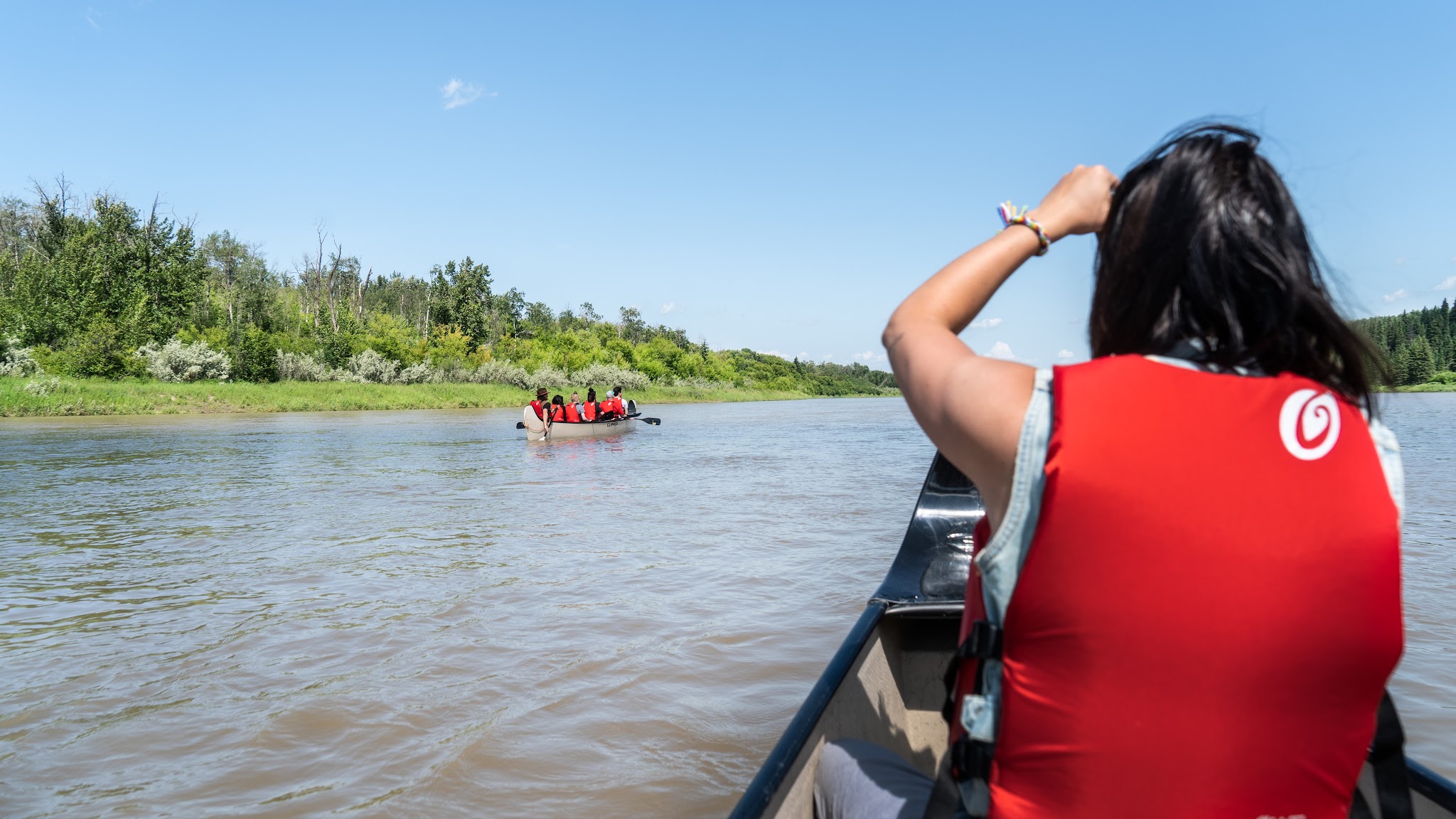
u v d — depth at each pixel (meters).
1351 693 0.80
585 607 4.85
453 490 9.90
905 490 9.77
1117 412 0.79
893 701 2.28
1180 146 0.92
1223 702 0.78
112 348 35.50
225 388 35.44
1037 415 0.81
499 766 2.99
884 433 21.42
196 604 5.01
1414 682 3.43
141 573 5.79
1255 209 0.84
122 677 3.85
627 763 3.00
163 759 3.07
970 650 0.91
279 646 4.25
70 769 3.01
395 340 50.41
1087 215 1.04
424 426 23.30
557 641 4.26
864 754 1.48
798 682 3.71
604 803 2.74
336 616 4.73
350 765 3.02
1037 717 0.85
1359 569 0.77
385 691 3.66
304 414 31.45
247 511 8.34
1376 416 0.87
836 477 11.19
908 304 0.99
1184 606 0.77
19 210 57.34
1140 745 0.80
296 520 7.83
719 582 5.38
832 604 4.87
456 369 49.41
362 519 7.87
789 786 1.44
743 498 9.16
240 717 3.42
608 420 19.73
